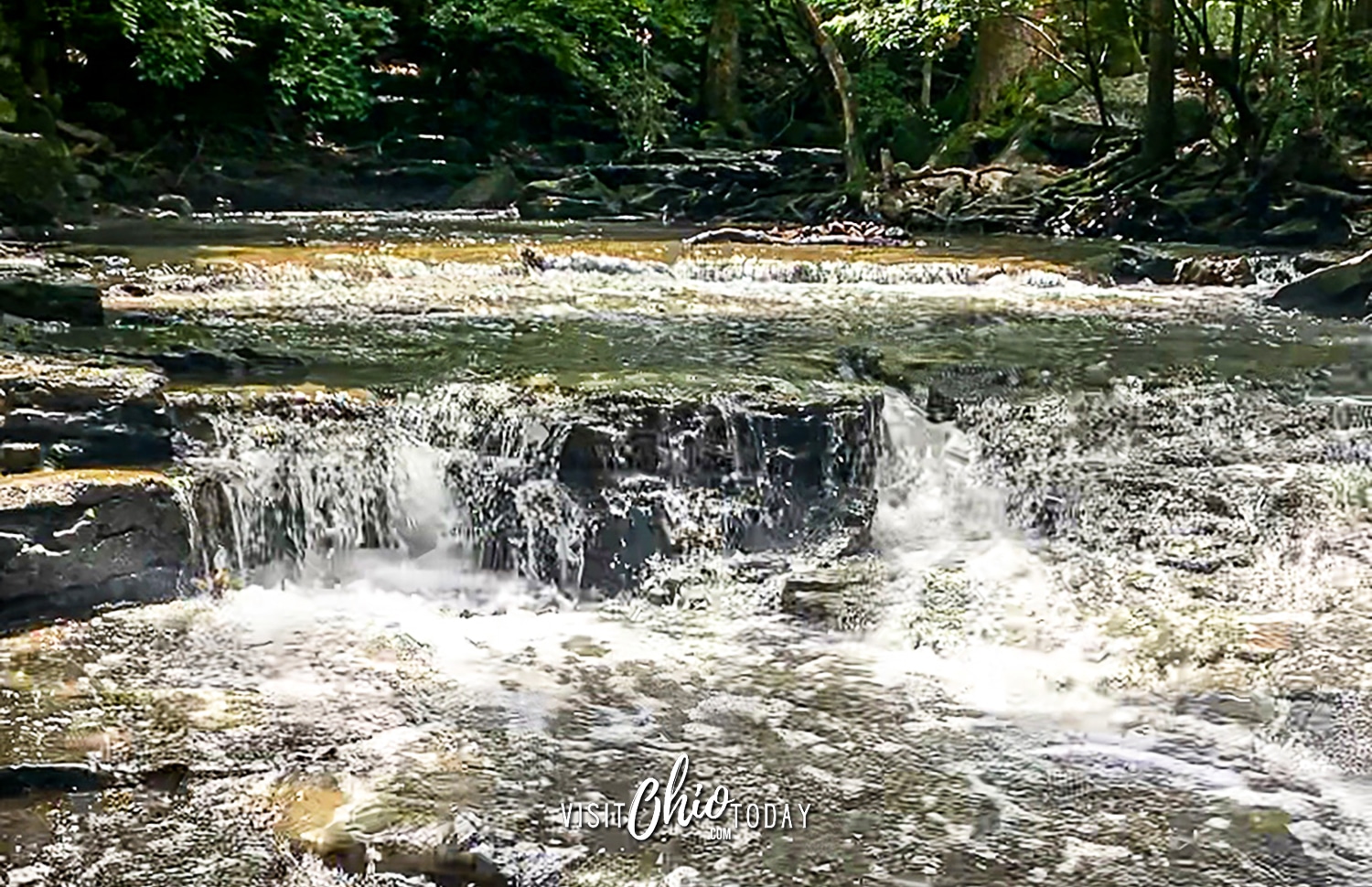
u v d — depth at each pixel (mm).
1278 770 4141
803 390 6824
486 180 19875
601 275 12133
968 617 5379
